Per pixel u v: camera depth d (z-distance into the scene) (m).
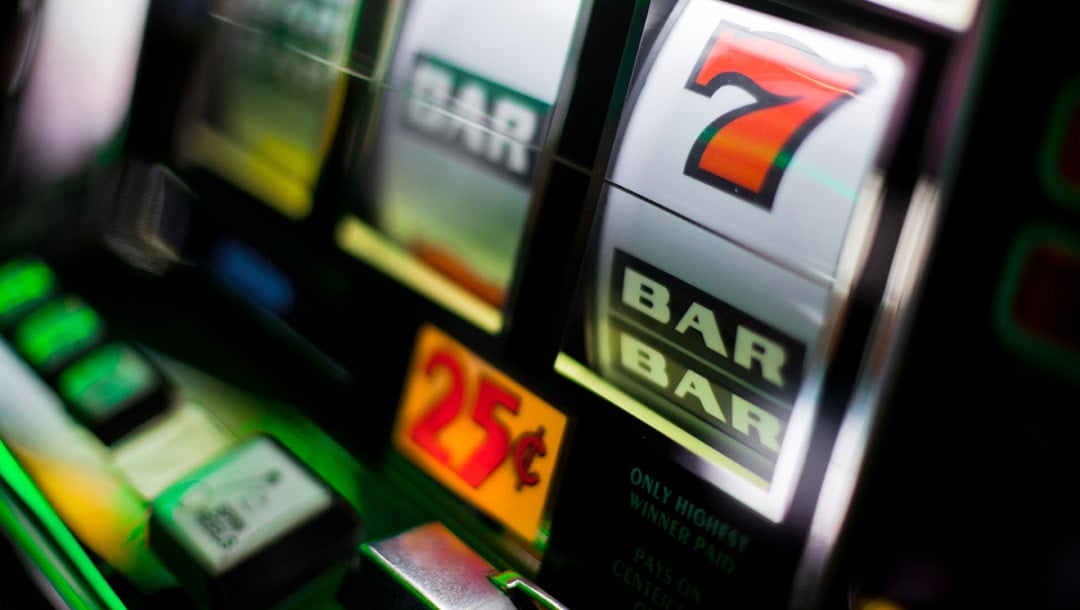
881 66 0.98
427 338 1.34
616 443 1.15
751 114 1.07
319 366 1.46
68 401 1.41
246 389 1.49
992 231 0.88
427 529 1.23
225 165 1.60
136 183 1.71
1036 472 0.87
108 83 1.71
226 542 1.16
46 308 1.59
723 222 1.08
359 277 1.42
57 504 1.25
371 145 1.41
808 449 0.99
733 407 1.07
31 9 1.68
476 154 1.30
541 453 1.21
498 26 1.29
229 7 1.59
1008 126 0.88
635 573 1.12
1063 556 0.86
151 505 1.25
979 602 0.89
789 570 1.00
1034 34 0.86
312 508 1.21
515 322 1.25
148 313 1.61
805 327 1.02
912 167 0.94
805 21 1.04
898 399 0.93
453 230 1.33
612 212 1.17
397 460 1.36
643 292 1.15
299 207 1.50
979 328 0.89
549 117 1.23
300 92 1.49
